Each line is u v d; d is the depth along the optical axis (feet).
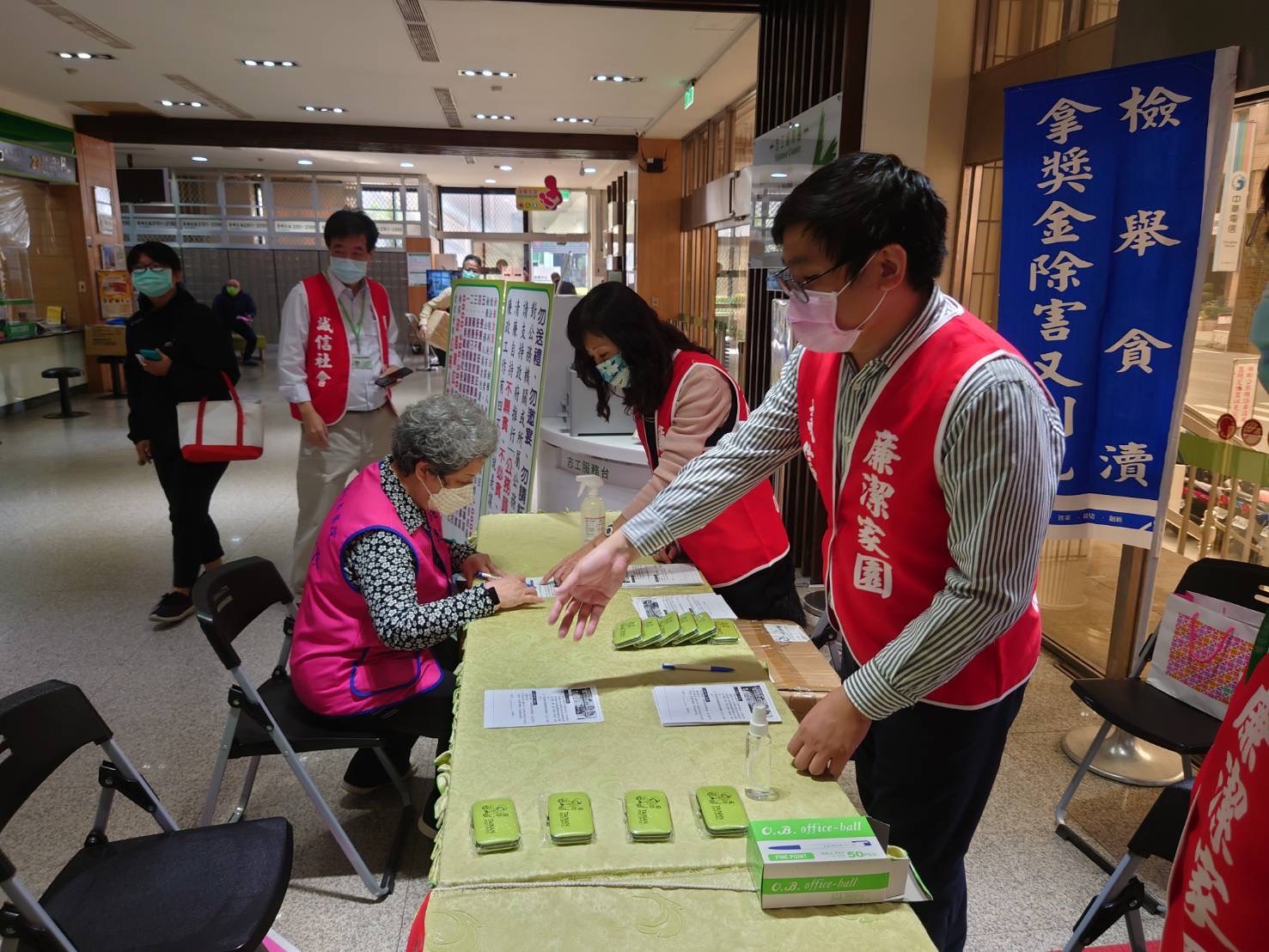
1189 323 7.65
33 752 4.57
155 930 4.45
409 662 6.50
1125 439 8.19
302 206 48.29
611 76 23.22
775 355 13.87
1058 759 8.68
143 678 10.10
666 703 4.56
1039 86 7.95
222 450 11.00
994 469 3.42
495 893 3.20
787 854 3.18
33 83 25.67
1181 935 2.44
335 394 11.73
